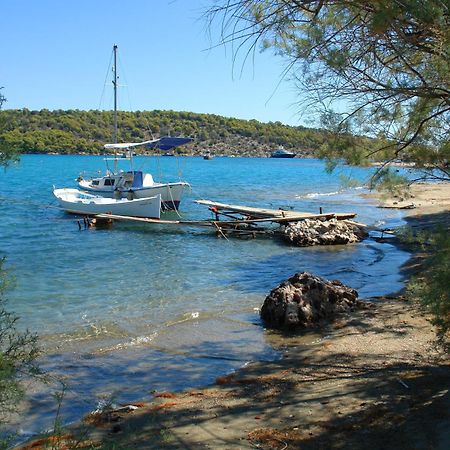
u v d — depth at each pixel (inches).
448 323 216.2
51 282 555.8
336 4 187.5
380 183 235.8
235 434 215.8
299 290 405.4
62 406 257.6
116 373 305.0
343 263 660.7
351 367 292.2
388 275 584.1
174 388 282.5
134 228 969.5
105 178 1234.0
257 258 701.9
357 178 241.0
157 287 538.3
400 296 470.0
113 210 1070.4
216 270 627.5
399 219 1056.2
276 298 401.1
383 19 170.4
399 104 221.1
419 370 272.2
